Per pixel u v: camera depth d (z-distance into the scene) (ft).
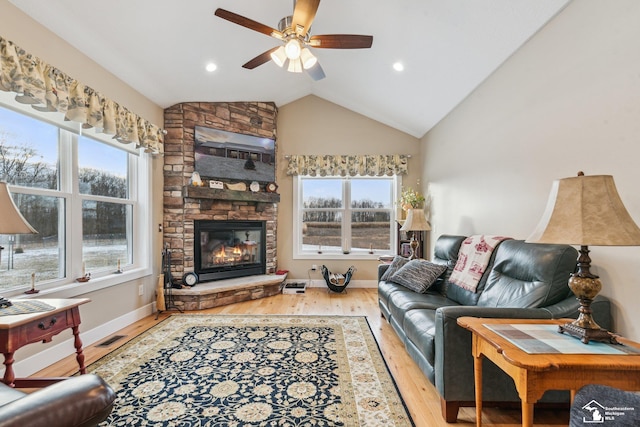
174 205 13.05
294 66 8.55
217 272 14.24
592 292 4.41
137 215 11.82
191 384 6.89
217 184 13.92
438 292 10.12
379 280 11.95
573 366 3.72
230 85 13.25
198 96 13.28
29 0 6.96
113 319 10.11
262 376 7.28
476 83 10.56
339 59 12.47
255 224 15.67
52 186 8.37
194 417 5.75
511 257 7.36
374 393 6.61
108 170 10.48
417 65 11.06
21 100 6.95
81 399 2.77
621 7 5.49
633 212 5.32
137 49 9.75
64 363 7.82
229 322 11.15
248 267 15.42
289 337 9.76
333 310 12.78
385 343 9.33
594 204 4.06
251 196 14.88
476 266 8.57
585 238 3.93
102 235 10.17
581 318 4.53
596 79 6.02
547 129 7.37
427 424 5.64
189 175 13.28
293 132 17.10
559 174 7.01
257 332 10.16
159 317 11.69
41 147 8.06
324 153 17.04
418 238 15.81
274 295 15.30
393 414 5.90
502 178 9.24
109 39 8.99
